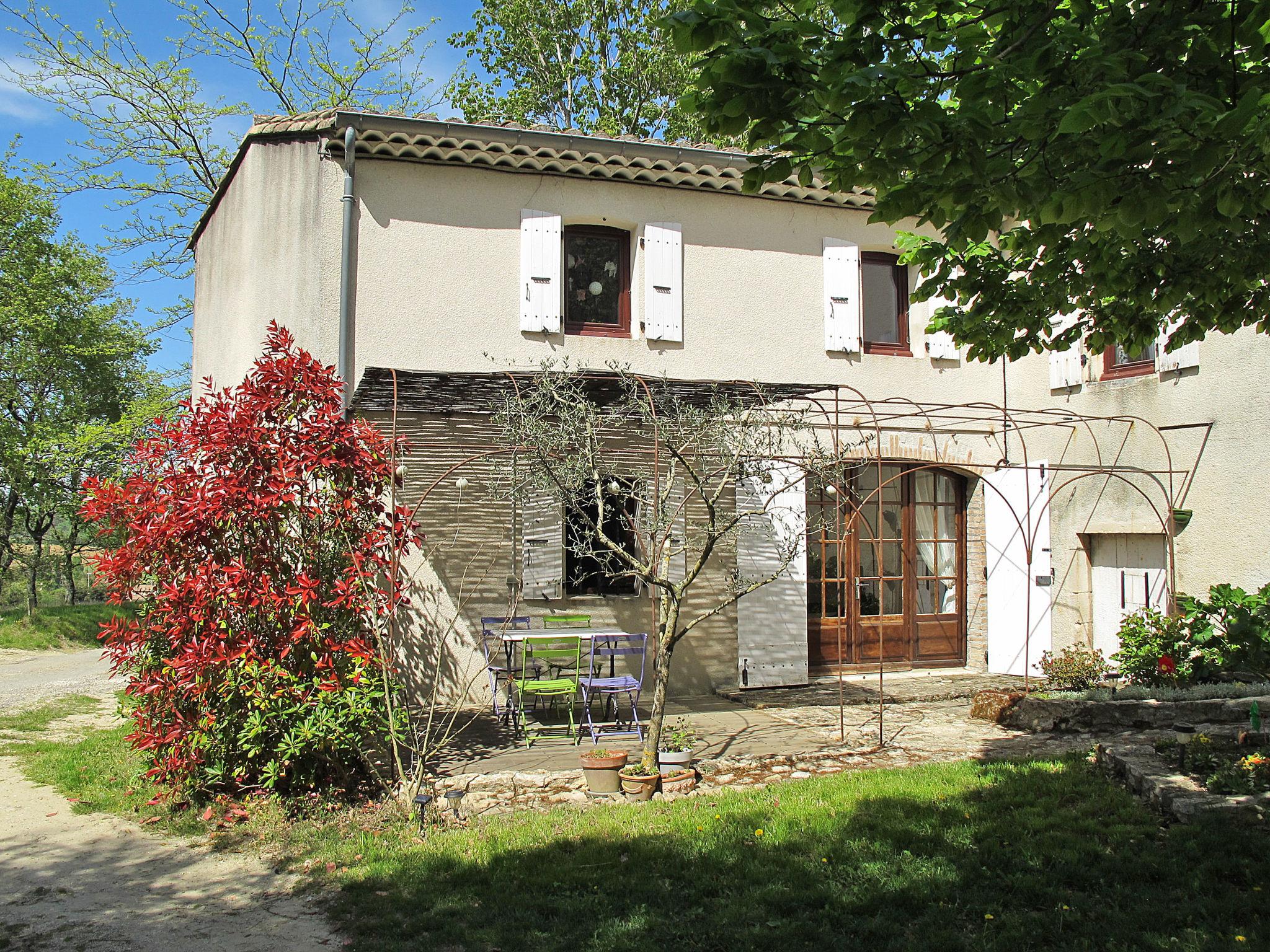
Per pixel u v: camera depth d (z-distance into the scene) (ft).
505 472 27.76
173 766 18.70
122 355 72.84
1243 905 12.92
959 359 35.42
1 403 68.74
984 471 35.45
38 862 16.28
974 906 13.41
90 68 55.01
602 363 30.99
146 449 19.98
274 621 19.21
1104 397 32.12
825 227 34.22
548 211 30.73
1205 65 11.96
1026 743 23.61
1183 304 18.15
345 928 13.35
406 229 29.30
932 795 18.52
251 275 29.78
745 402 29.12
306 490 19.89
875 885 14.17
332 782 19.84
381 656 19.52
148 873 15.72
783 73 12.21
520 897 14.17
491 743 24.17
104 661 47.67
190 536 18.94
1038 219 14.03
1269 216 15.51
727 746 23.71
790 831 16.66
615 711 26.66
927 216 14.30
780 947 12.35
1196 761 18.31
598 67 68.54
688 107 12.78
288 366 20.16
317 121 28.76
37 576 78.02
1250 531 27.07
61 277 69.26
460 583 28.81
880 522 35.40
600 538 20.84
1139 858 14.73
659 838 16.49
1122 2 12.27
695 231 32.55
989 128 12.24
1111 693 25.11
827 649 34.32
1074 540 32.91
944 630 36.09
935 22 13.20
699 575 31.60
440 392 26.12
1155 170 12.33
